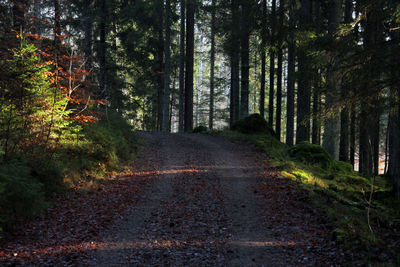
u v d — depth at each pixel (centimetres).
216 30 2091
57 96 954
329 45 1023
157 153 1574
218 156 1520
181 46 2780
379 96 941
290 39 1288
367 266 503
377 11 962
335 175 1379
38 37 1056
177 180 1148
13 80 831
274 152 1576
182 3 2647
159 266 543
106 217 794
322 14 2047
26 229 672
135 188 1056
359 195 1113
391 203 971
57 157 980
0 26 1089
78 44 1834
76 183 995
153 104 3369
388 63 866
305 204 870
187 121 2720
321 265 525
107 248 613
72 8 2045
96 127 1342
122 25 2675
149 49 2769
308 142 1622
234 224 761
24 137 874
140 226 744
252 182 1124
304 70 1202
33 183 731
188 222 772
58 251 583
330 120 1107
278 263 550
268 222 768
